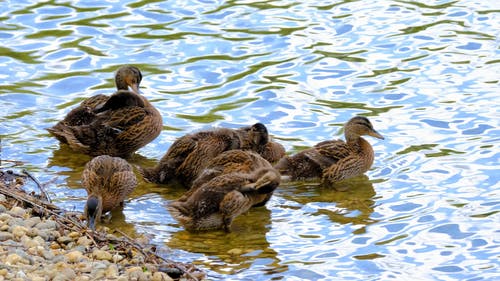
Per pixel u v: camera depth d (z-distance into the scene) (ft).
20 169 54.85
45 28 73.97
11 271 40.16
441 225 48.96
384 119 61.16
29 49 70.64
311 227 49.37
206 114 62.13
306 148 57.93
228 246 47.37
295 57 69.67
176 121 61.26
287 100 63.87
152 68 68.28
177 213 48.34
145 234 48.26
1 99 63.57
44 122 60.85
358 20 75.56
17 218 45.57
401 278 44.09
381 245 47.24
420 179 54.19
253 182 49.65
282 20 75.66
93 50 70.74
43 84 65.87
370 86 65.51
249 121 61.31
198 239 48.08
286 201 52.54
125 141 56.80
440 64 68.39
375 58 69.51
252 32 73.61
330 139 58.95
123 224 49.37
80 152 57.57
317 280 43.98
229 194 48.47
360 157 55.11
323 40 72.33
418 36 72.69
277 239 48.08
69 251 43.52
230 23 75.20
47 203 47.98
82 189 52.70
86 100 59.31
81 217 47.83
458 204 51.06
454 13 76.64
